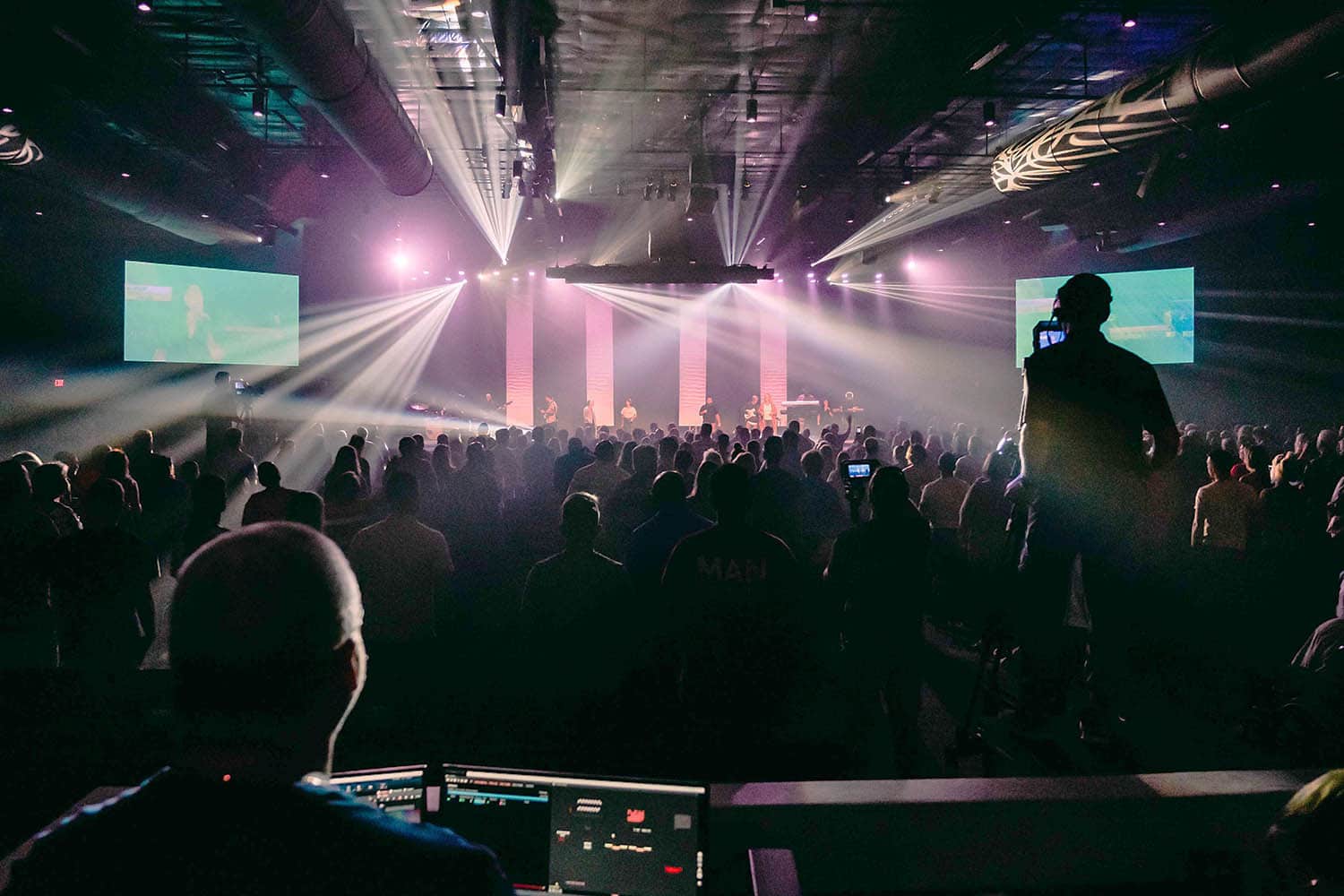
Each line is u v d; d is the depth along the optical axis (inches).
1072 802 95.1
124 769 158.4
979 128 564.1
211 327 697.0
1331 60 239.8
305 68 279.7
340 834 36.9
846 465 247.3
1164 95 316.5
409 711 194.7
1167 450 114.0
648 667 151.9
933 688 227.3
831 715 198.1
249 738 36.3
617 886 75.8
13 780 153.3
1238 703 184.1
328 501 230.1
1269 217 561.3
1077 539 115.7
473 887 37.9
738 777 135.9
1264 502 251.8
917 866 94.6
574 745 157.2
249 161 521.7
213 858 35.4
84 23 322.3
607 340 941.8
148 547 180.9
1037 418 118.2
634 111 520.7
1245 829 96.3
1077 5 347.9
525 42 351.3
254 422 517.7
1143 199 493.4
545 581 159.5
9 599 175.0
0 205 558.3
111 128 522.3
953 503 287.4
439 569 190.4
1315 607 253.0
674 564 137.6
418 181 479.2
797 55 424.8
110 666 175.9
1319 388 573.0
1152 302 667.4
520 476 385.7
